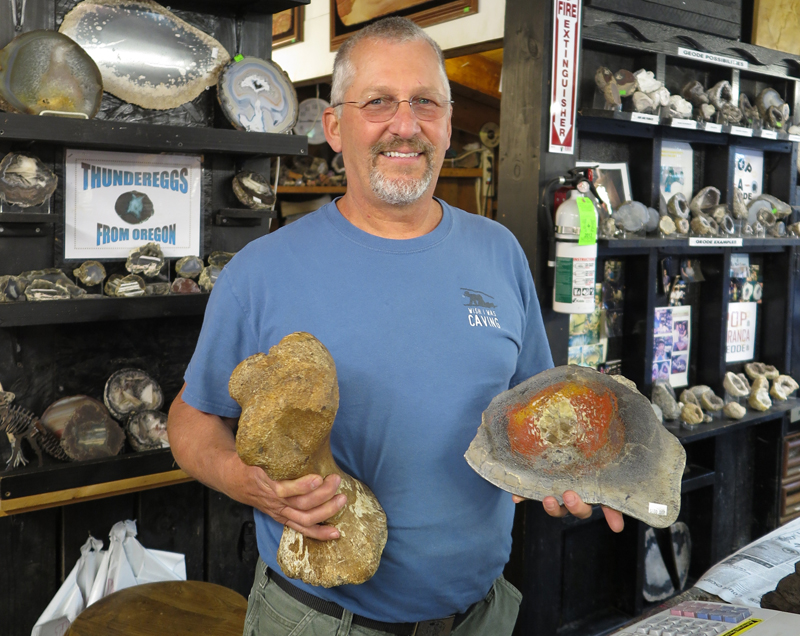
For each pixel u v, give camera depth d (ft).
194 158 6.10
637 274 7.97
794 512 9.57
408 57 3.62
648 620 3.09
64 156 5.43
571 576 7.81
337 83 3.85
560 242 6.68
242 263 3.80
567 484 3.27
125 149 5.61
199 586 5.41
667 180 8.38
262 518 3.78
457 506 3.59
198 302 5.84
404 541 3.51
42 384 5.58
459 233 4.02
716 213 8.24
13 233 5.21
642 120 7.09
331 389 2.79
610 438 3.45
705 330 8.84
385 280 3.67
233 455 3.35
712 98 8.08
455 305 3.73
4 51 4.83
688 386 8.96
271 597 3.72
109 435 5.55
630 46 7.30
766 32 8.64
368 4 9.98
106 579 5.59
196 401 3.75
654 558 8.40
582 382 3.57
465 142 11.66
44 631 5.37
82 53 5.13
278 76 6.15
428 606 3.60
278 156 6.48
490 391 3.73
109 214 5.70
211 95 6.15
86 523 5.83
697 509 8.86
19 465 5.21
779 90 9.30
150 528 6.13
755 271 9.49
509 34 7.01
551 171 6.90
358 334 3.56
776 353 9.51
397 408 3.51
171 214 6.02
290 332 3.59
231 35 6.27
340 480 3.02
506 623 4.04
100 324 5.86
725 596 3.57
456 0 8.54
